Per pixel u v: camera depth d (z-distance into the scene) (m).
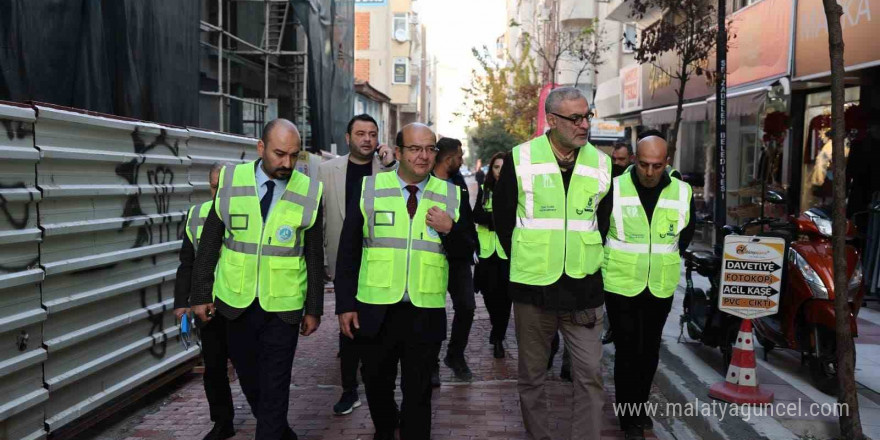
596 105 26.59
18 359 3.81
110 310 4.77
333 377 6.27
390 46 42.62
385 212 4.00
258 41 15.73
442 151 5.66
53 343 4.10
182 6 7.82
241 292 4.01
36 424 4.02
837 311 4.29
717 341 5.96
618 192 4.54
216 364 4.53
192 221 4.42
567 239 4.02
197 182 6.12
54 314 4.14
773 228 5.62
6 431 3.78
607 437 4.71
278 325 4.02
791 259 5.37
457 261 5.53
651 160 4.35
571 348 4.11
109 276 4.73
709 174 15.83
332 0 16.34
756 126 13.18
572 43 23.88
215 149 6.52
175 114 7.67
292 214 4.06
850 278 5.20
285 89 17.81
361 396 5.65
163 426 4.95
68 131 4.26
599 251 4.10
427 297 3.95
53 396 4.17
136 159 5.03
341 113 18.00
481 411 5.24
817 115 11.31
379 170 5.66
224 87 13.95
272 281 4.01
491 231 6.50
